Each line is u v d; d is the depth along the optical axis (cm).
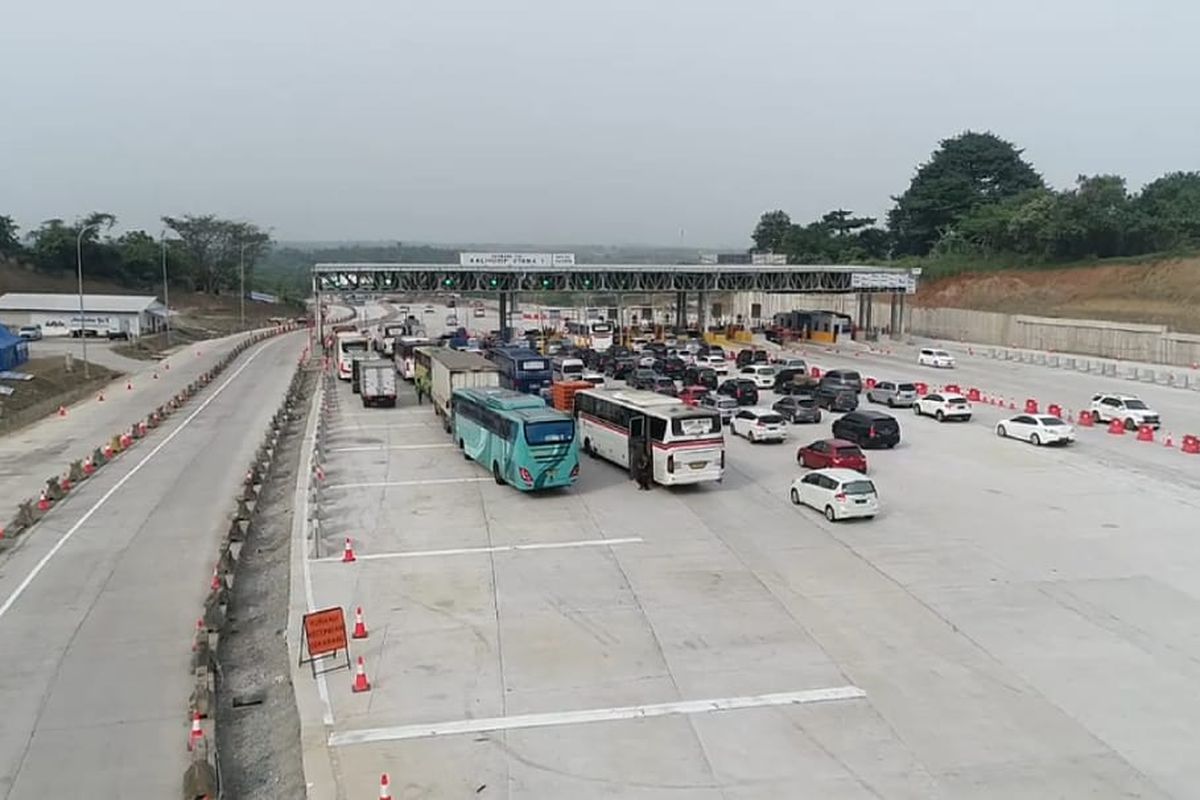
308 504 3158
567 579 2384
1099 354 7875
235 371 8038
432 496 3256
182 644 2081
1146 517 2914
